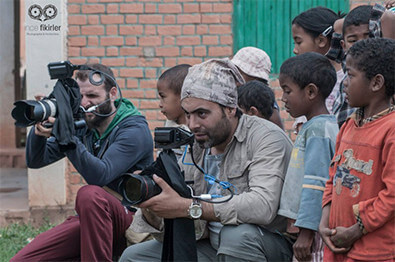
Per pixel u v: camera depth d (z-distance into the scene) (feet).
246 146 11.84
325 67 11.43
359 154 10.18
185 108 11.50
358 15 13.48
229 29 24.11
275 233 11.73
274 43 24.06
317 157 10.94
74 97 12.18
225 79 11.44
